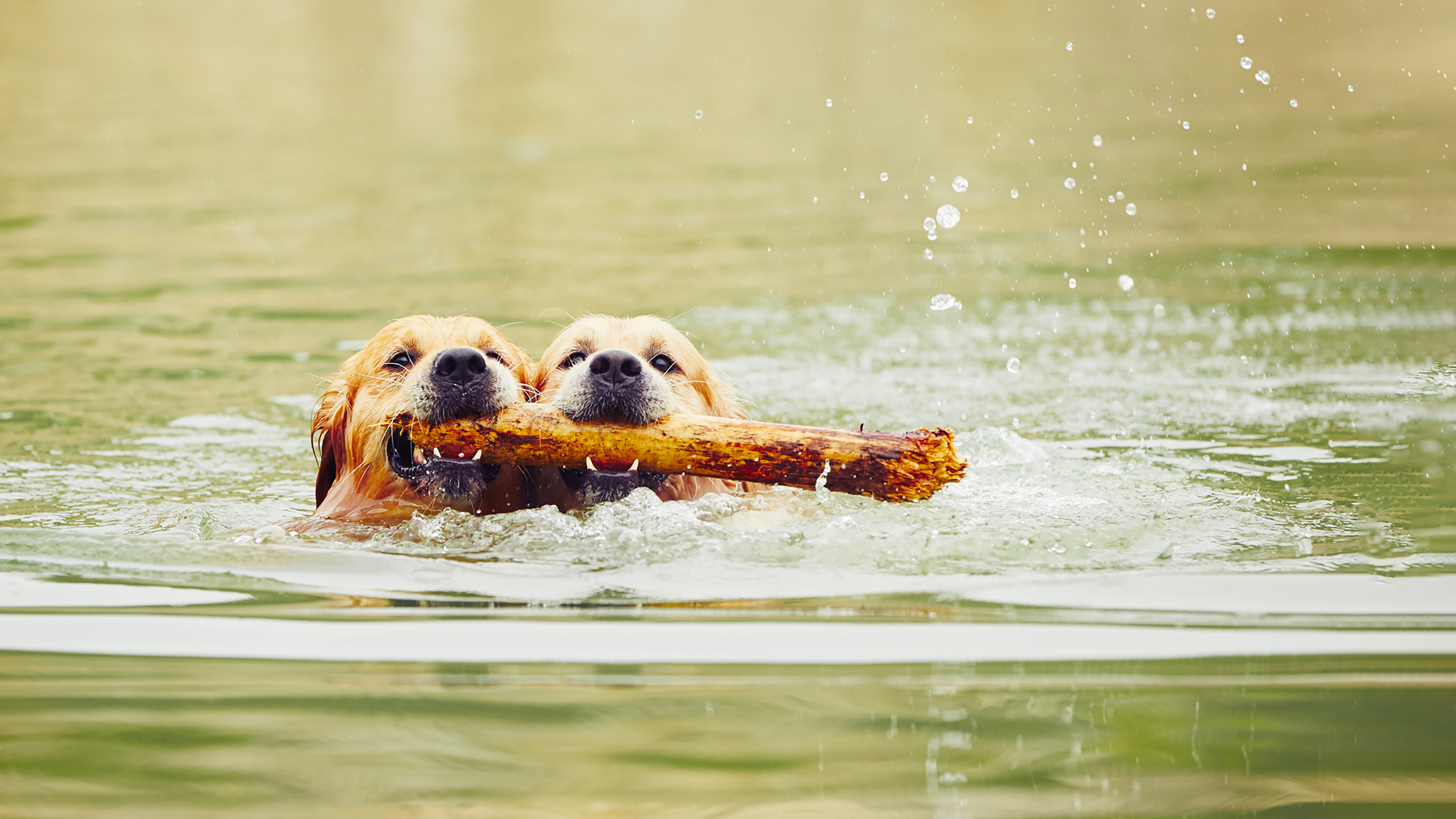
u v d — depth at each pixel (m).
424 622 10.99
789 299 27.14
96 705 9.33
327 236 33.91
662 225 35.50
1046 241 32.84
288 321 25.11
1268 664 9.93
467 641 10.51
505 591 11.84
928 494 13.21
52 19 80.31
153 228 34.78
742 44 73.12
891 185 40.72
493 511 15.45
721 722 8.91
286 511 15.54
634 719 8.98
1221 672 9.79
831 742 8.60
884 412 19.45
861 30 77.25
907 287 28.25
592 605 11.41
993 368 21.95
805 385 21.06
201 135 49.66
